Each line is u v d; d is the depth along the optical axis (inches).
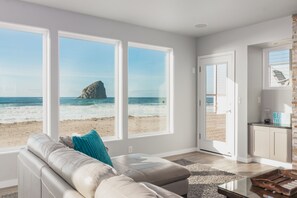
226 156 190.7
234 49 184.5
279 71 177.6
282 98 174.9
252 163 172.4
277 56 179.0
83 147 92.6
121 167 101.4
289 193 73.1
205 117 207.8
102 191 41.3
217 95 198.2
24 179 81.4
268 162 168.4
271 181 79.2
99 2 133.0
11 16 127.6
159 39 188.7
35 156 76.2
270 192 77.0
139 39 177.5
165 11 146.9
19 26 133.2
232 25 174.9
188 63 209.0
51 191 55.9
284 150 153.2
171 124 201.0
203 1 131.4
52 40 140.9
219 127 196.9
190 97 211.0
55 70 142.6
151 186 55.1
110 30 163.3
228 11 146.5
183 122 205.9
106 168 48.1
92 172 46.8
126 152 171.6
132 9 143.7
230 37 187.3
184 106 206.7
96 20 157.1
